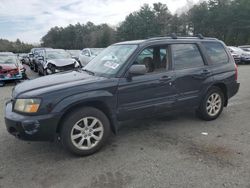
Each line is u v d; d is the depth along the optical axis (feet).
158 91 16.06
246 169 12.30
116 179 11.71
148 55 16.01
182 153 14.06
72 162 13.35
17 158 13.88
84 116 13.66
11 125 13.11
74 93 13.38
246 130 17.38
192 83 17.56
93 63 17.62
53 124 12.92
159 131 17.31
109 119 14.88
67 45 299.79
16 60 44.47
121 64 15.19
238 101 25.27
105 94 14.12
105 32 255.09
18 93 13.66
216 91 19.07
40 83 14.51
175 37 17.53
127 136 16.56
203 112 18.74
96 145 14.19
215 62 19.07
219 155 13.74
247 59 73.36
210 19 179.11
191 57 17.89
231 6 165.78
